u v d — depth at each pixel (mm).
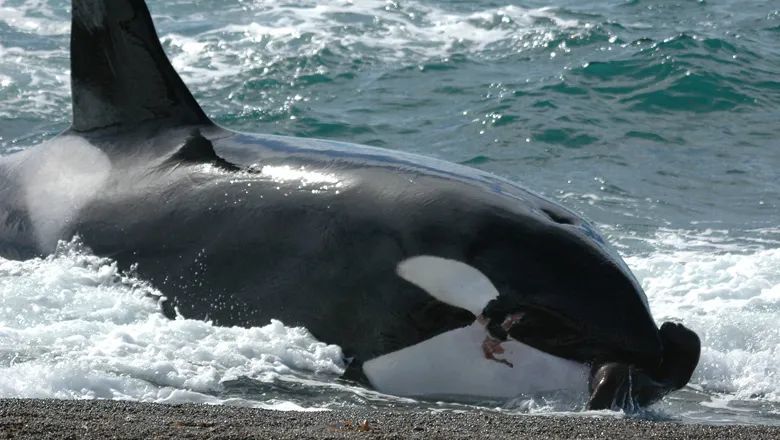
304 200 36250
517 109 73625
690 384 35250
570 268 32594
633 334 31891
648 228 55031
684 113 74688
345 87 78062
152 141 40781
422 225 33875
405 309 33469
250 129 70688
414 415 28219
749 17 94500
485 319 32500
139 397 30891
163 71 40938
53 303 37344
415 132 70500
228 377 32969
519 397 32031
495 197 34375
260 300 35906
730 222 56344
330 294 34781
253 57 82125
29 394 30156
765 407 33250
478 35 89062
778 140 70688
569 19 92688
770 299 43906
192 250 37469
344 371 34250
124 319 36812
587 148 68188
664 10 96625
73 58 42125
